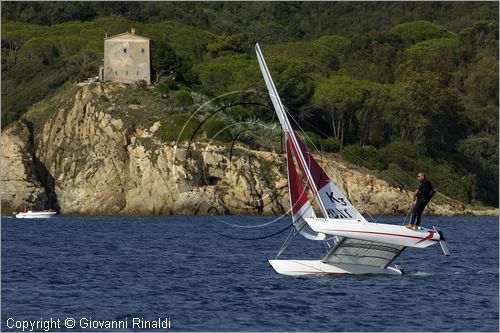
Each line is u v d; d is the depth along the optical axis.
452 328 99.69
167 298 118.12
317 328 98.56
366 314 105.88
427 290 123.38
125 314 106.94
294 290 121.69
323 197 128.50
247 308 109.50
